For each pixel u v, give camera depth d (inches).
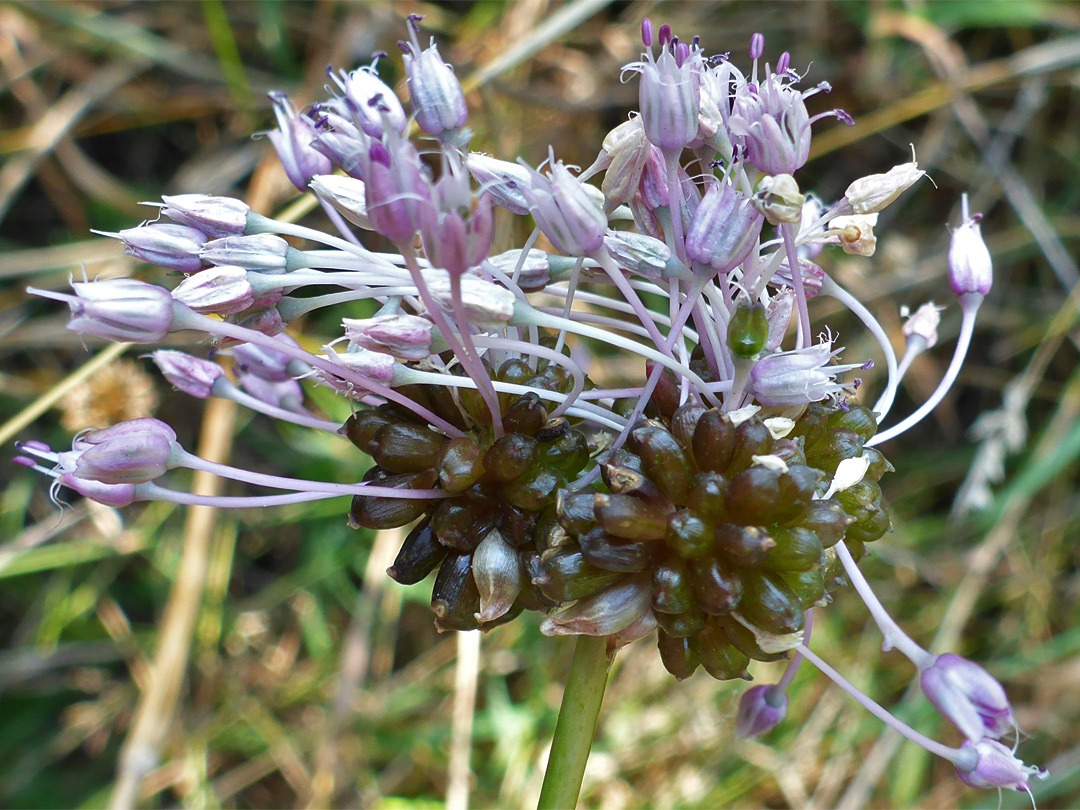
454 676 4.8
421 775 4.7
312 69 5.0
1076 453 4.6
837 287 2.6
